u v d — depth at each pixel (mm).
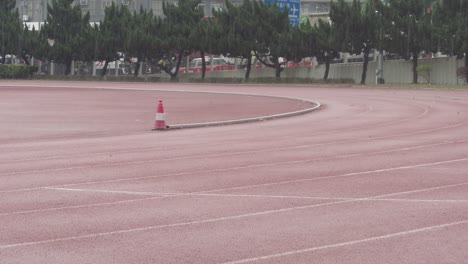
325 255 7281
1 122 25062
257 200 10352
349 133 20688
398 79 66500
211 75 85125
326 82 67438
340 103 36688
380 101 38094
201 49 75375
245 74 79938
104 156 15617
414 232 8266
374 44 64000
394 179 12234
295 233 8258
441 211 9461
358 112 30000
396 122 24578
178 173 13039
